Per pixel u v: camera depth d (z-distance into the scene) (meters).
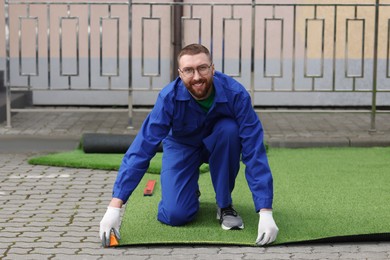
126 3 9.43
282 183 7.21
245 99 5.56
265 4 9.40
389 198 6.64
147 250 5.30
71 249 5.33
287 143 8.91
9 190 7.04
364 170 7.79
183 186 5.79
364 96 11.35
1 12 11.32
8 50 9.46
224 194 5.74
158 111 5.52
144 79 11.34
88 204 6.56
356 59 11.29
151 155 5.46
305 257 5.13
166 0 11.16
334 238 5.39
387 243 5.43
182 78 5.41
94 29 11.30
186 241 5.39
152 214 6.09
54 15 11.30
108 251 5.29
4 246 5.40
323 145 8.95
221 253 5.22
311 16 11.23
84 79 11.38
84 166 7.91
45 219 6.10
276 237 5.47
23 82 11.39
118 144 8.37
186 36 11.24
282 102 11.36
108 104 11.45
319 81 11.31
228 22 11.23
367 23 11.23
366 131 9.55
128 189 5.39
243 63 11.27
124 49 11.32
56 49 11.36
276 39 11.23
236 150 5.65
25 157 8.60
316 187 7.05
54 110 9.59
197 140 5.80
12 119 10.21
